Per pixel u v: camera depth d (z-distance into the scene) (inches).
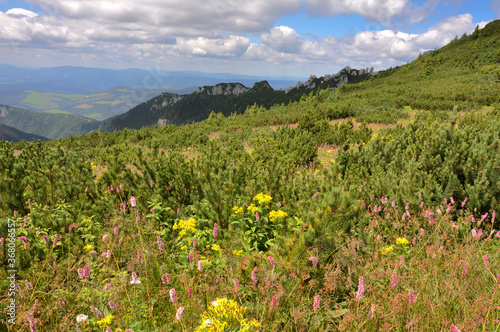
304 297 104.7
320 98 2107.5
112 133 970.7
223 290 108.3
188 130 1002.1
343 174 278.2
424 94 1483.8
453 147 241.3
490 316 92.1
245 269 116.8
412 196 189.8
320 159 474.9
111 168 210.7
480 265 126.4
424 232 157.4
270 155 414.3
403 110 1236.5
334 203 120.6
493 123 293.9
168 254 136.6
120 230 141.5
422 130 328.2
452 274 118.1
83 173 229.1
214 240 150.3
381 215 187.8
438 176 229.0
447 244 145.6
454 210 191.9
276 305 93.5
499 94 1275.8
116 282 108.4
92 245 134.5
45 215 157.1
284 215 150.4
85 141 858.1
